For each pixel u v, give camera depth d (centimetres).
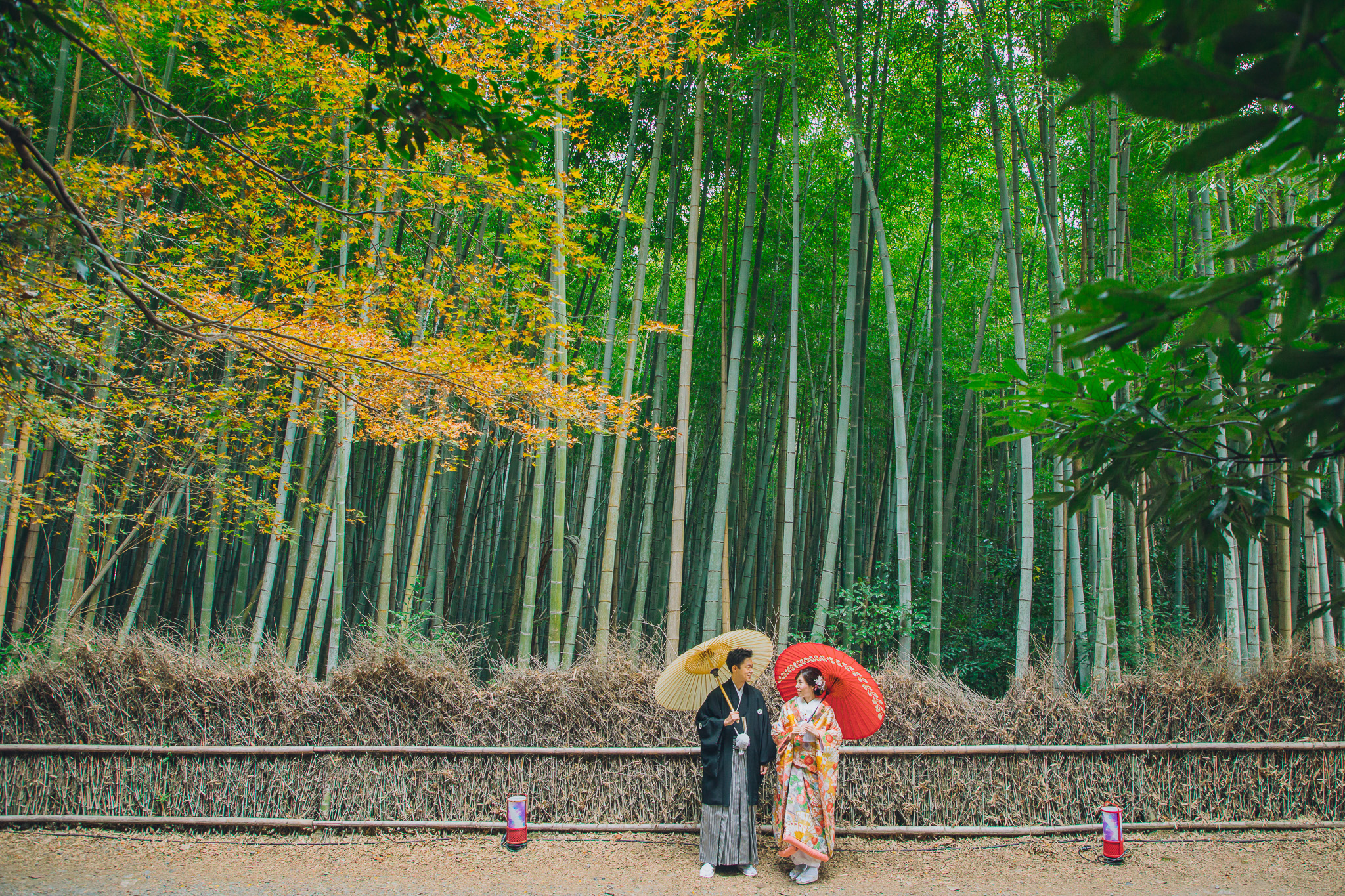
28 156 247
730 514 871
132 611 645
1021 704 467
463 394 429
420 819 447
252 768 451
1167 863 400
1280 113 110
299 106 456
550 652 596
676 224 889
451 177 435
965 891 373
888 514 993
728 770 397
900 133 824
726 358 777
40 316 370
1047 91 628
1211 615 754
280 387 555
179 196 666
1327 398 128
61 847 421
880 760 444
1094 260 671
